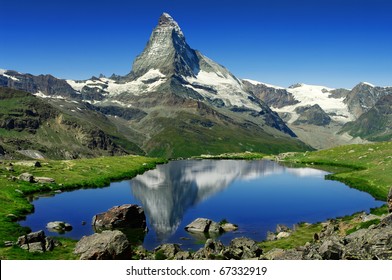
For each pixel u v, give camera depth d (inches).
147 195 4571.9
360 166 6441.9
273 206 3875.5
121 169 6663.4
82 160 7150.6
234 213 3590.1
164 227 3085.6
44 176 5093.5
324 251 1579.7
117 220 3068.4
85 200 4151.1
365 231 1844.2
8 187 4192.9
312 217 3353.8
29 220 3233.3
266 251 2169.0
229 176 6461.6
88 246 1940.2
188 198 4397.1
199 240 2691.9
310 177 5989.2
